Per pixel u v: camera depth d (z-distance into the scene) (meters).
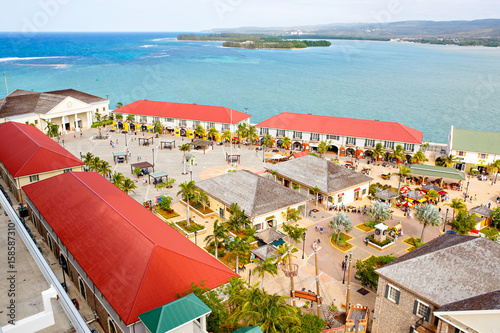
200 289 43.25
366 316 48.09
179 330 36.59
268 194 76.75
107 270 45.53
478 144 107.75
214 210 80.38
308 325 42.47
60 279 56.28
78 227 54.34
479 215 75.62
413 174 96.56
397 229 73.19
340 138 120.25
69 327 28.84
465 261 40.66
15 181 76.94
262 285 52.19
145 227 51.81
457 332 36.59
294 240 64.06
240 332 36.34
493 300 35.03
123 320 38.94
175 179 97.75
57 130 127.25
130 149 122.56
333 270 61.12
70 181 66.31
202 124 135.12
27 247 39.78
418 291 40.62
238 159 111.81
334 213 82.62
